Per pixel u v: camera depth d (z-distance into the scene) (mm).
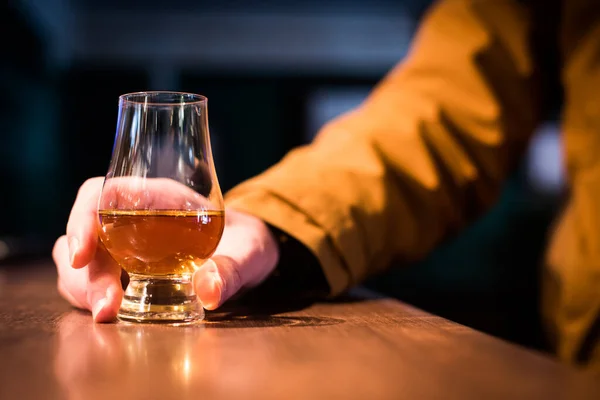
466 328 378
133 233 382
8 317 415
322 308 462
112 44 2838
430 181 602
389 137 606
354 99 2984
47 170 2775
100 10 2822
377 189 564
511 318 2363
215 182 409
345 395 249
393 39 2902
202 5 2840
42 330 370
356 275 526
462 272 2691
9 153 2398
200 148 401
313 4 2859
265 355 311
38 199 2697
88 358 304
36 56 2514
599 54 667
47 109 2734
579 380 268
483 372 279
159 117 395
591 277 663
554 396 248
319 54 2910
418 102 643
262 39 2893
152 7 2832
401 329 373
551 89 772
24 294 541
